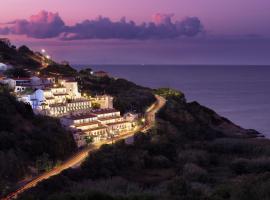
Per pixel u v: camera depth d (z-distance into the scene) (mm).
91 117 179250
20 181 120812
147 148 162750
